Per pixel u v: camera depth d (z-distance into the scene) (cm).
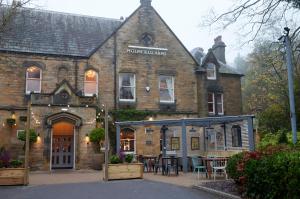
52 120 2012
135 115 2355
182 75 2562
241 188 1045
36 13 2444
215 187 1186
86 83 2302
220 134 2214
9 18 1647
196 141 2291
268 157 919
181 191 1167
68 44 2352
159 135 2378
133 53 2439
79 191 1187
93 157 2058
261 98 3434
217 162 1569
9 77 2134
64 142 2141
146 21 2523
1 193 1185
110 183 1396
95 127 2102
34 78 2205
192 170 1994
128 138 2316
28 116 1440
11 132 2061
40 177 1659
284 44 1392
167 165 1780
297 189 763
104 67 2350
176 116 2472
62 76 2253
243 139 1995
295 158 802
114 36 2414
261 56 2794
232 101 2744
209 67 2709
